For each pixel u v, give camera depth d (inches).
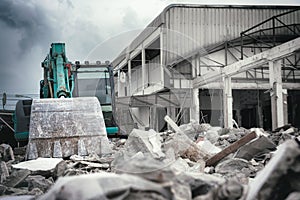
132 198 93.8
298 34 979.9
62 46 433.1
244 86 973.8
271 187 98.7
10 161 336.8
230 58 993.5
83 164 291.1
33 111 342.6
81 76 429.1
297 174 98.1
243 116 1159.6
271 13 995.9
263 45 996.6
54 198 103.1
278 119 696.4
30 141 330.0
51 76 441.1
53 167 258.7
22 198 197.0
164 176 108.0
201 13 956.6
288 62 1007.0
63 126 337.1
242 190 105.2
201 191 130.2
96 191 94.5
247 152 287.6
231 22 976.3
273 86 704.4
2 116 555.5
